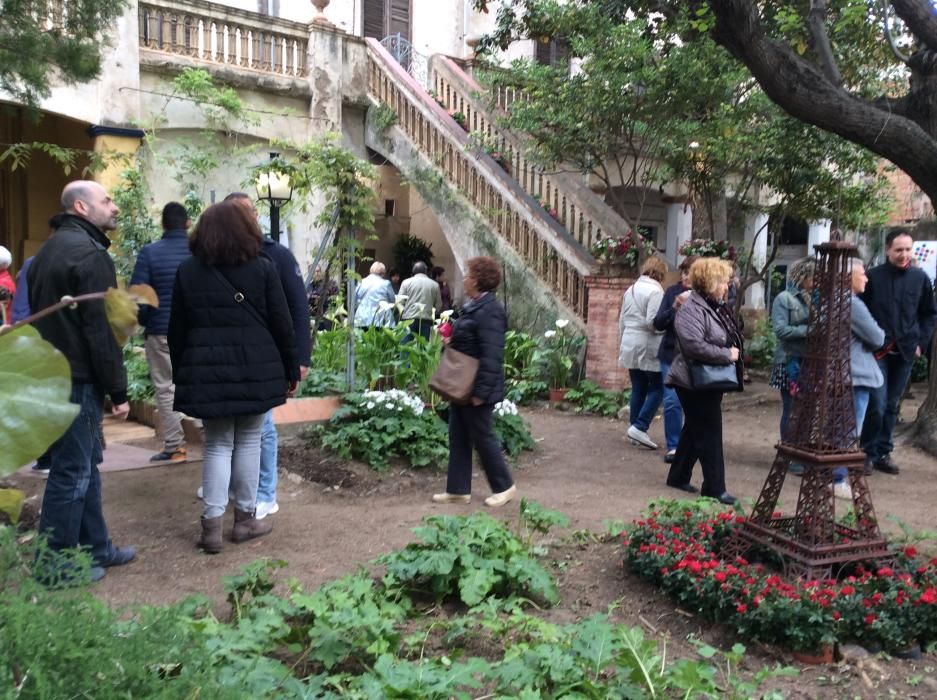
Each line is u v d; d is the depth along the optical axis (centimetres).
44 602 204
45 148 1045
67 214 410
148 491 596
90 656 193
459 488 597
